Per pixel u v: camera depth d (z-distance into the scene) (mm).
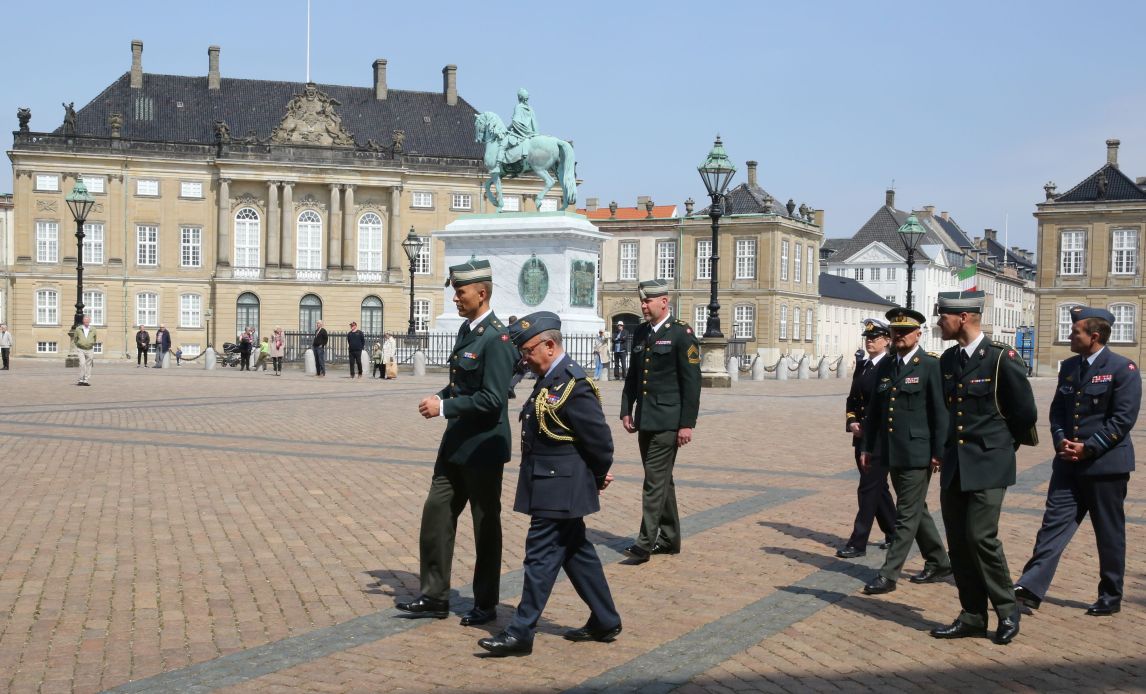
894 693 6270
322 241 85375
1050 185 78375
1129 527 11109
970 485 7336
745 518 11539
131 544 9836
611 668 6613
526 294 35688
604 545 10164
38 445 16750
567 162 36562
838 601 8328
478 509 7457
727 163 32156
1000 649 7168
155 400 26750
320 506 11797
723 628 7500
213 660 6668
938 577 9125
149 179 81875
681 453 16719
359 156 84938
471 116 93938
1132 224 75188
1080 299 76688
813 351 98375
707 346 34438
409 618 7645
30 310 79625
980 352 7488
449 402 7316
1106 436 7859
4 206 90250
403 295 86375
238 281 82438
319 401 26781
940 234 131875
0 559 9188
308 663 6633
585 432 6898
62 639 7059
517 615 6895
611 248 96062
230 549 9703
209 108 87062
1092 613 7996
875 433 9070
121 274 81312
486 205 88750
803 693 6234
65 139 79812
